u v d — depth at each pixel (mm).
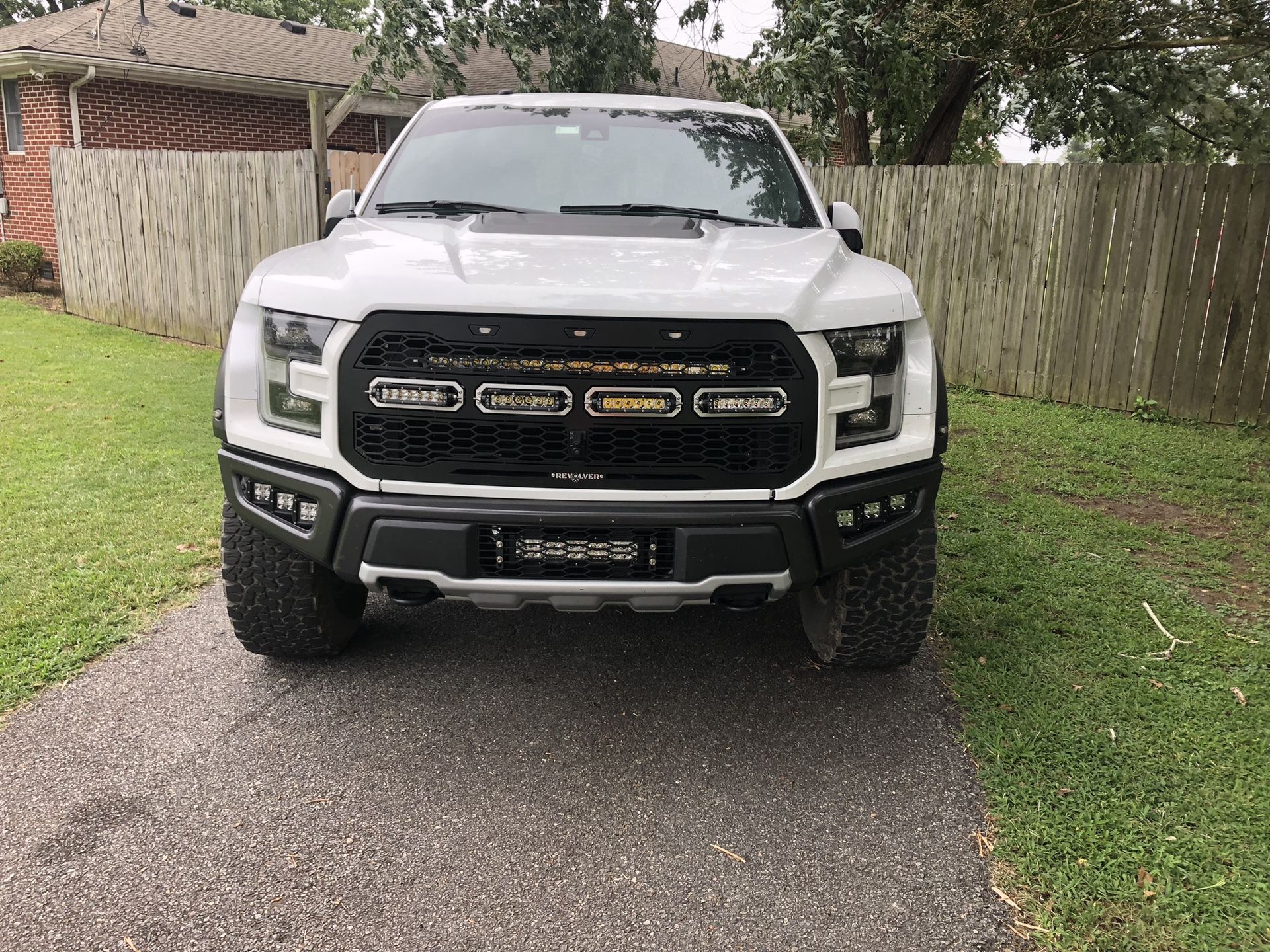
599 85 12523
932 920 2180
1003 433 6758
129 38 15281
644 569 2629
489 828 2502
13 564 4098
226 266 9656
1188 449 6344
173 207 10039
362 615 3674
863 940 2119
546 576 2635
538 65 18875
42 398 7203
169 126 15133
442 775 2736
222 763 2762
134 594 3838
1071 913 2189
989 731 2961
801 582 2703
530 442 2570
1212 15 6461
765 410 2570
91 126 14297
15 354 9008
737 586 2646
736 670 3438
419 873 2320
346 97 11453
